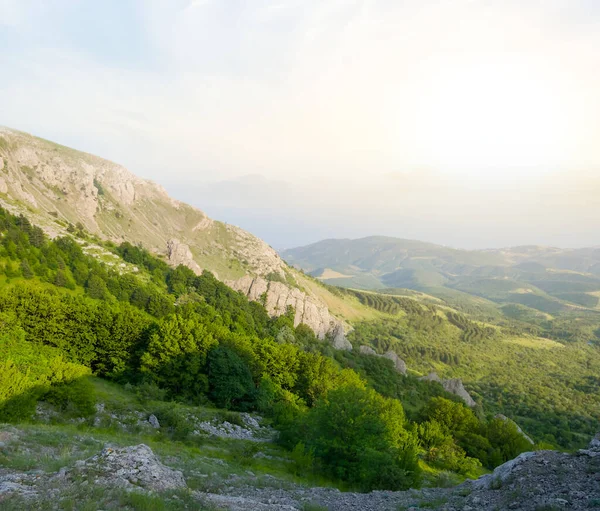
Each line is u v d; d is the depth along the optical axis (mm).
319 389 75812
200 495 16969
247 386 65375
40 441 21672
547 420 154000
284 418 52438
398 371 152500
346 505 20969
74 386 37875
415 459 34656
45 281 105625
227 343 76375
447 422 80750
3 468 15773
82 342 62938
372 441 33875
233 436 45719
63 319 63500
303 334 162000
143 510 13188
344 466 32656
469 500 18562
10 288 66000
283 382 76812
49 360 41625
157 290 138875
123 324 66312
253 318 157125
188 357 63969
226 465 29297
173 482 17594
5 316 57094
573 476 17328
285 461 36969
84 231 192125
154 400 53062
